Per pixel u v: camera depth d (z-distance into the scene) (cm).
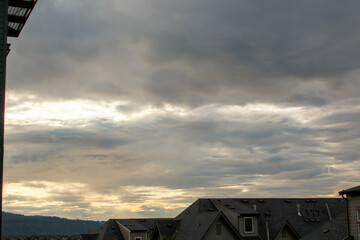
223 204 5675
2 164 1814
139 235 6066
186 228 5275
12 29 2341
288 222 5491
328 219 6094
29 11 2181
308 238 3950
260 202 6209
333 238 3638
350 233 3409
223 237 4922
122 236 6266
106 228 6456
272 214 5947
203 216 5266
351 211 3419
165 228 5397
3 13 1905
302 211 6150
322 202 6469
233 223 5288
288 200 6375
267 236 5481
